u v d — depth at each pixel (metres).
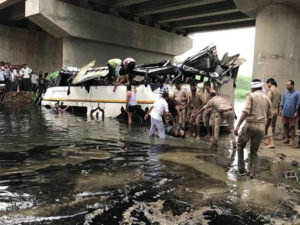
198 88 10.05
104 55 23.70
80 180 5.11
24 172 5.46
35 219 3.69
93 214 3.88
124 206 4.14
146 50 26.08
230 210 4.11
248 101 5.61
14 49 28.50
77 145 7.70
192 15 22.66
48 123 11.25
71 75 16.22
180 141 8.68
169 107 10.01
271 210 4.14
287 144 8.83
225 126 11.04
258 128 5.59
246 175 5.62
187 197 4.52
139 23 25.09
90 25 21.66
